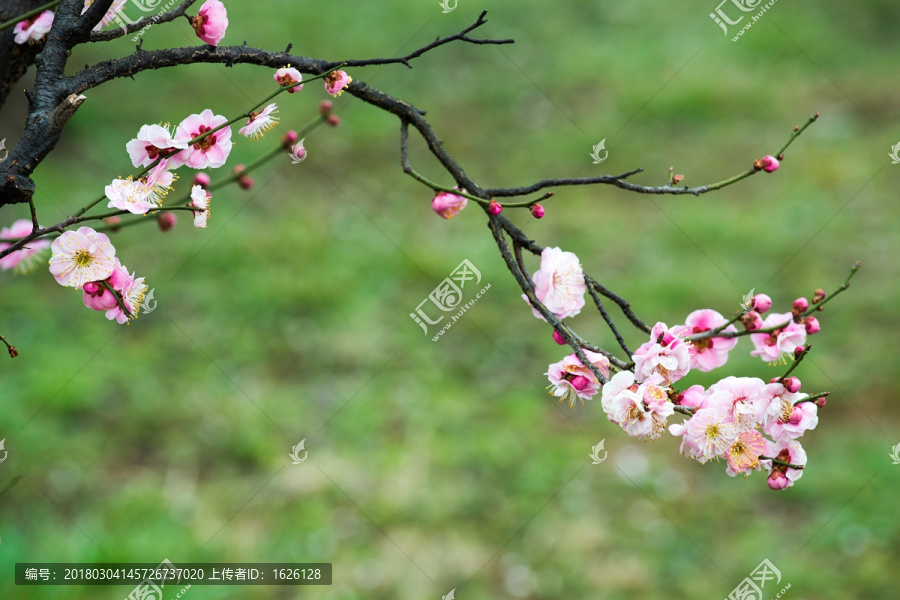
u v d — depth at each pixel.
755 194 7.51
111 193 1.51
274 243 6.75
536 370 5.79
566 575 4.43
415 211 7.38
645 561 4.50
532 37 10.13
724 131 8.35
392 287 6.43
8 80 1.89
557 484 4.93
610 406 1.59
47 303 6.03
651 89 8.91
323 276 6.48
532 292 1.67
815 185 7.54
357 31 9.86
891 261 6.61
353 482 4.88
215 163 1.68
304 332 6.01
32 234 1.45
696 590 4.34
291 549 4.45
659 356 1.60
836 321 6.10
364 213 7.29
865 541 4.53
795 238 6.91
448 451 5.12
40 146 1.46
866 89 8.88
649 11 10.66
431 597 4.29
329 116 1.69
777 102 8.72
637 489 4.90
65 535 4.25
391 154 8.12
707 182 7.70
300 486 4.83
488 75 9.40
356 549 4.49
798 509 4.77
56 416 5.13
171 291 6.24
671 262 6.70
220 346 5.84
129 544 4.18
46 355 5.52
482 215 7.31
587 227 7.14
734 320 1.69
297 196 7.45
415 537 4.60
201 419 5.26
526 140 8.37
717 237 6.93
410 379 5.67
